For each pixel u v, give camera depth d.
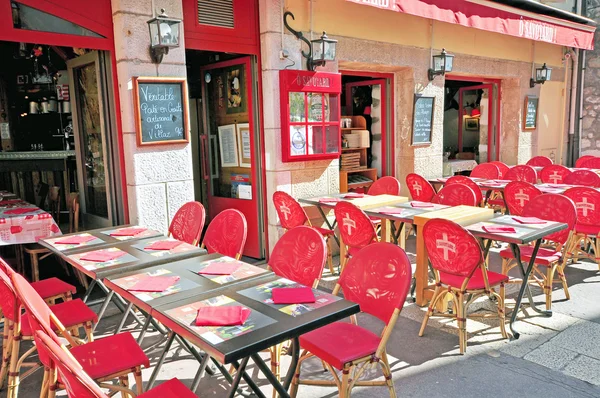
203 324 1.82
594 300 4.04
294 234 2.76
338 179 5.56
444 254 3.14
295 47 4.95
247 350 1.64
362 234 3.96
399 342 3.34
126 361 2.18
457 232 3.00
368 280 2.44
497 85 8.29
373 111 6.75
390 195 5.17
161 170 4.12
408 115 6.38
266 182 5.08
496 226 3.47
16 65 8.07
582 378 2.81
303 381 2.46
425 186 5.60
